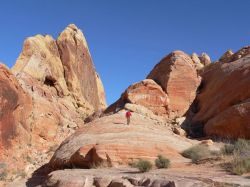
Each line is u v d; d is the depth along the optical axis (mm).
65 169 22703
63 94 48656
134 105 31859
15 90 33812
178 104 34094
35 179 27328
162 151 22547
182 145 24266
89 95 57625
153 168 18391
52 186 18750
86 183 16922
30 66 44062
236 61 32375
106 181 16203
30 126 36688
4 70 33062
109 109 36375
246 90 27375
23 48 46500
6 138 32031
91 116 40000
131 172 17688
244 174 14031
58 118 41250
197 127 31125
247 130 25391
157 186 13305
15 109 34000
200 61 48375
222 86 30906
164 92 34469
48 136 38188
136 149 22281
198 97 34438
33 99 38844
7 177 28156
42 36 51219
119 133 24422
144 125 26344
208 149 22219
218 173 14750
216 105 30234
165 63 36719
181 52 36844
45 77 46031
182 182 12625
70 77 51188
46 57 48719
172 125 31719
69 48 52781
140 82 34188
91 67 61781
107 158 21875
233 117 26172
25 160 32625
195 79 35688
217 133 27688
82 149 23453
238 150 18203
